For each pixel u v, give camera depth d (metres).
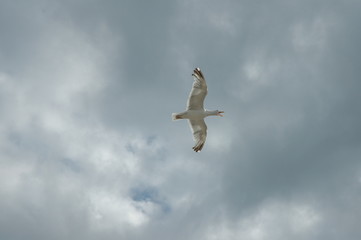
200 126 38.22
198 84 36.41
